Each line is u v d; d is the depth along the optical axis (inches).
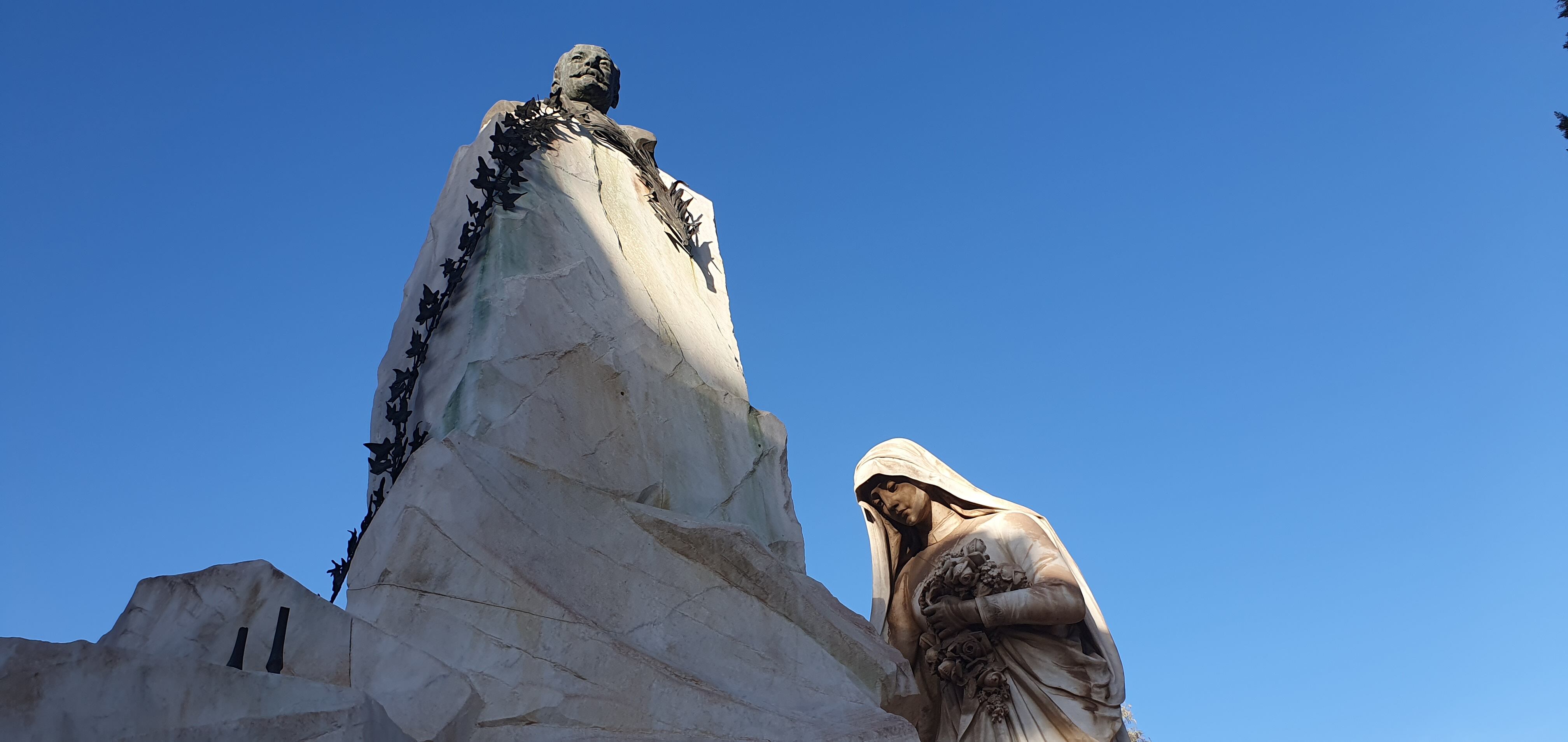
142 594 180.7
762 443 302.0
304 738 154.8
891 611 307.0
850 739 203.6
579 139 330.0
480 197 298.8
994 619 279.0
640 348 284.2
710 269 346.0
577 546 224.5
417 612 202.5
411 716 178.5
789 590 238.4
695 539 235.8
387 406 255.8
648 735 198.1
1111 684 278.1
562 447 247.3
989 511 312.5
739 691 219.3
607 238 305.6
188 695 151.6
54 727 142.6
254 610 179.5
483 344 249.8
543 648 203.0
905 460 319.0
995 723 273.0
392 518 213.2
